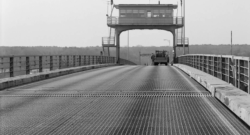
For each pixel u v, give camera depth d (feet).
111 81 73.10
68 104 42.06
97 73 104.32
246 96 38.52
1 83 58.59
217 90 45.29
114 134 27.14
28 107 39.91
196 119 32.73
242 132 27.66
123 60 268.21
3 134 27.32
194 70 90.63
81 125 30.48
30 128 29.35
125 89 57.26
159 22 216.13
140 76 88.12
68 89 57.77
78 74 99.60
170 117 33.73
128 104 41.88
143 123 31.09
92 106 40.55
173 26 218.18
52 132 27.94
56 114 35.63
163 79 77.61
